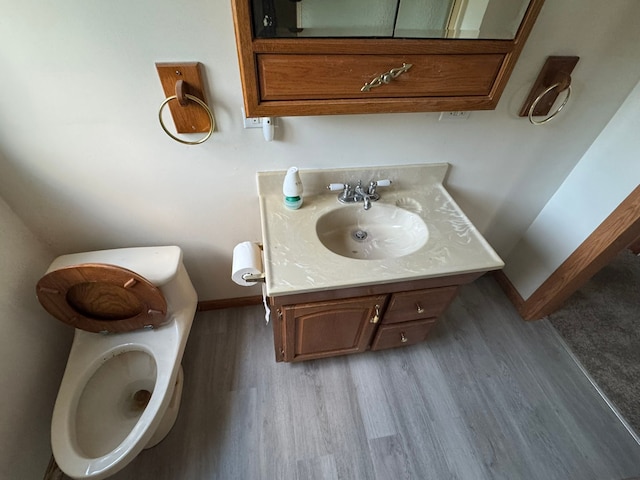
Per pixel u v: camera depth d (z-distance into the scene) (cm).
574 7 93
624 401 150
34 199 107
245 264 108
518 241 181
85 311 112
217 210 126
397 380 152
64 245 123
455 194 146
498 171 139
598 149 134
